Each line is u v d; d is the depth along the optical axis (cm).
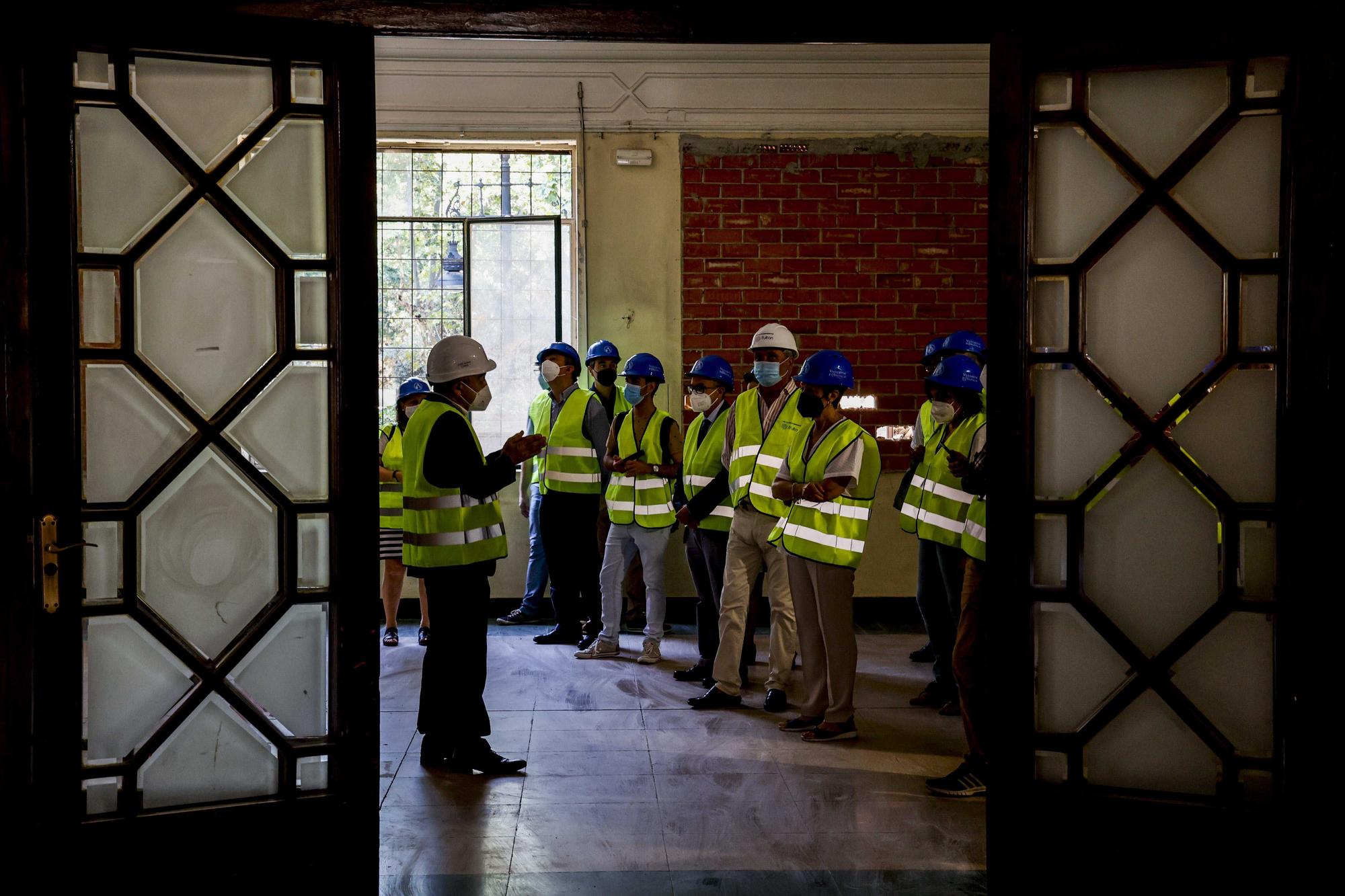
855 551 425
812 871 310
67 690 267
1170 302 283
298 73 281
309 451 286
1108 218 284
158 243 276
